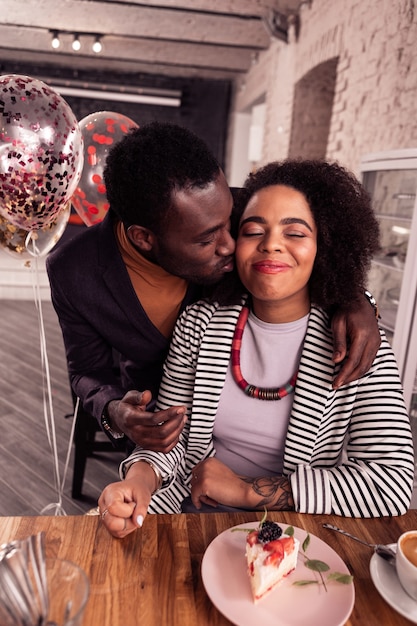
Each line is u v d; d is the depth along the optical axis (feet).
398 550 2.27
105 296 4.09
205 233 3.20
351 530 2.78
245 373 3.58
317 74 13.35
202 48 20.08
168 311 4.13
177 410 3.03
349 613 2.15
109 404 3.80
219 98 27.07
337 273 3.29
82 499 6.70
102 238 4.11
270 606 2.18
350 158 10.23
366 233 3.40
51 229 4.79
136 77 26.14
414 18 7.58
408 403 6.17
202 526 2.72
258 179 3.46
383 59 8.66
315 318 3.43
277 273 3.14
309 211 3.22
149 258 3.80
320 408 3.32
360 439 3.30
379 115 8.82
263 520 2.51
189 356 3.76
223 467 3.26
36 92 3.81
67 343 4.54
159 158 3.07
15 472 7.25
